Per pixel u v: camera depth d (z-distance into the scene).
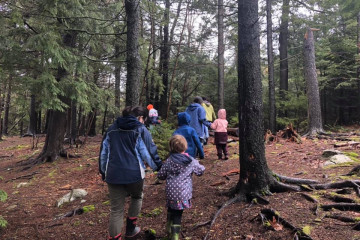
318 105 9.03
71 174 8.45
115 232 3.30
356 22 14.28
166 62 16.56
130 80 6.14
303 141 8.15
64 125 10.66
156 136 7.91
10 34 7.48
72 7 7.99
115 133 3.40
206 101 7.85
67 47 8.23
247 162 3.99
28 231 4.57
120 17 9.49
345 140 7.55
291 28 15.77
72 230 4.39
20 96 7.62
